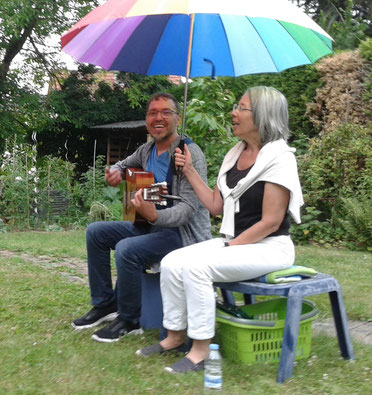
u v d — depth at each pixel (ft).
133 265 12.01
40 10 55.42
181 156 12.01
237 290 10.76
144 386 9.88
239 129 11.32
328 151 30.68
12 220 36.60
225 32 12.64
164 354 11.35
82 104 60.23
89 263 13.21
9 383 9.88
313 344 12.10
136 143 60.59
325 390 9.91
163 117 12.75
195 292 10.44
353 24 47.85
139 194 11.47
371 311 15.07
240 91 39.14
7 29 52.90
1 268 20.36
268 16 10.02
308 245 28.76
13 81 57.67
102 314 13.34
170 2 9.87
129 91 58.75
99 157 42.70
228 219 11.29
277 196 10.78
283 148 10.98
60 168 41.88
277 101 11.16
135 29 13.37
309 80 36.37
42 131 61.36
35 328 13.21
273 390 9.84
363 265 22.39
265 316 11.94
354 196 29.19
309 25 10.63
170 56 13.79
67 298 16.03
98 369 10.62
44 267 21.03
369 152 29.09
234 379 10.28
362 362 11.21
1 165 43.16
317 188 30.04
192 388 9.88
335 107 34.01
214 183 29.27
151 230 12.75
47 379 10.11
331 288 10.94
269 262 10.77
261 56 12.52
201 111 30.27
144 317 13.05
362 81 33.63
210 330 10.55
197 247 11.32
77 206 39.68
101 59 13.52
